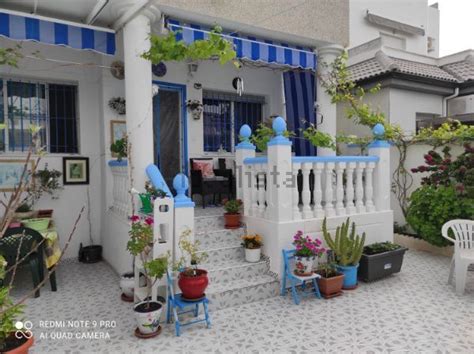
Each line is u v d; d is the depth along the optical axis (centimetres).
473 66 1003
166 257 392
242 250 519
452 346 342
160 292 417
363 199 595
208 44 432
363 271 516
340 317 409
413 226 672
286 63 651
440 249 663
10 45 606
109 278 556
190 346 350
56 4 501
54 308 445
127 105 521
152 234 404
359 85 913
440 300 454
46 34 494
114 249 589
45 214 620
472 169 591
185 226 416
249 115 873
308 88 763
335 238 498
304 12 665
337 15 707
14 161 615
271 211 496
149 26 523
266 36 659
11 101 630
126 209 541
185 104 764
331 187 535
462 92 958
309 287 492
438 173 653
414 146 740
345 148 898
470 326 383
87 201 679
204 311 398
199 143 787
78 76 664
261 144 639
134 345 354
